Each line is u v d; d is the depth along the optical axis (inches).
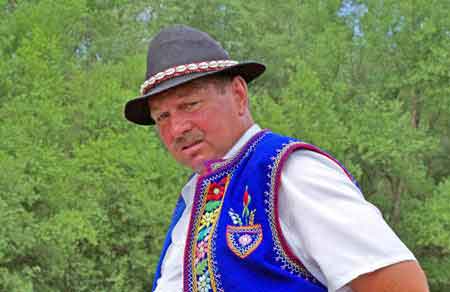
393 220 624.4
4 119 454.9
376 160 588.4
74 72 555.5
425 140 585.6
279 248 50.8
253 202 52.6
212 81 56.7
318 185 50.2
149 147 478.0
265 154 53.6
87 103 494.3
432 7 604.1
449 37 595.5
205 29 799.7
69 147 493.4
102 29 692.1
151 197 459.5
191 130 56.4
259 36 815.7
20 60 486.9
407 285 45.8
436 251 610.2
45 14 571.8
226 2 787.4
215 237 53.7
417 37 591.5
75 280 431.2
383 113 566.6
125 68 572.4
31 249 404.5
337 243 47.9
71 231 393.4
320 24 687.1
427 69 585.6
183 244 60.8
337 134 562.9
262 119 542.0
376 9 625.3
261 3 848.9
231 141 57.2
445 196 562.6
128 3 748.0
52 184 425.7
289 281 50.2
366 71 653.3
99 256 454.9
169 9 738.2
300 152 53.3
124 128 493.0
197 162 57.7
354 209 48.6
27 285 368.5
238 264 51.8
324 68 629.3
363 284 47.3
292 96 570.9
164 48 57.0
